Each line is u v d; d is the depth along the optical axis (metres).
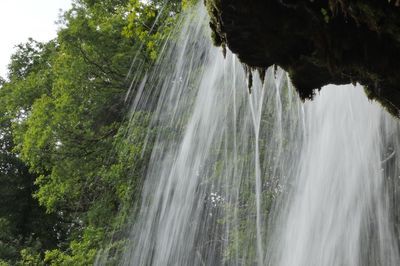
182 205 15.10
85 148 16.61
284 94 11.62
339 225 11.62
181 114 15.25
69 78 16.27
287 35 3.29
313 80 3.71
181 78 15.52
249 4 3.10
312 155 11.64
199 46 14.78
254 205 13.29
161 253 15.17
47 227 24.86
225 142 13.79
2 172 25.00
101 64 16.56
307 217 12.12
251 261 13.03
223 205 14.29
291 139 12.23
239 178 13.66
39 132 16.44
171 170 15.09
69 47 16.39
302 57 3.44
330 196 11.70
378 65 3.30
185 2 8.05
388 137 9.75
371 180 10.91
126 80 16.70
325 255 11.71
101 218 16.03
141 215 15.31
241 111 13.38
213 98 14.17
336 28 3.20
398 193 10.77
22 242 23.84
